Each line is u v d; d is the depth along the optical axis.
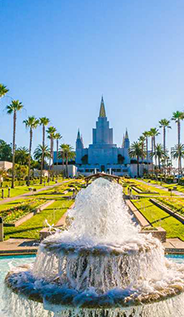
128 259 6.23
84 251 6.18
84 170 130.62
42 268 6.61
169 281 6.52
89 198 7.27
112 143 145.00
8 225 15.77
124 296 5.69
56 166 112.06
